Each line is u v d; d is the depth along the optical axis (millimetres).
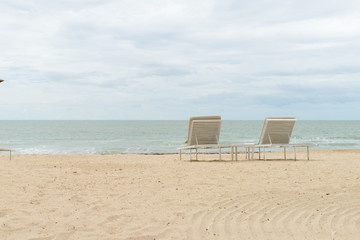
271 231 3322
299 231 3316
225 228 3416
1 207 4148
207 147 9406
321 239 3088
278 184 5734
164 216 3834
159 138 34969
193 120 9594
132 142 27875
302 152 14016
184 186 5555
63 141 29203
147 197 4762
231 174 6816
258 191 5164
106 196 4824
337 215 3857
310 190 5250
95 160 9805
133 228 3420
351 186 5566
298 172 7062
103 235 3209
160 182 5922
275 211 4039
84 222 3605
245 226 3479
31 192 5027
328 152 13891
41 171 7117
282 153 13430
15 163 8695
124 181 6020
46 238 3125
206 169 7570
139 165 8398
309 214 3904
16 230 3324
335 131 54469
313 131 54531
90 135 41656
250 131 55438
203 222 3615
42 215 3850
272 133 9883
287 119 9758
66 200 4574
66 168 7652
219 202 4477
